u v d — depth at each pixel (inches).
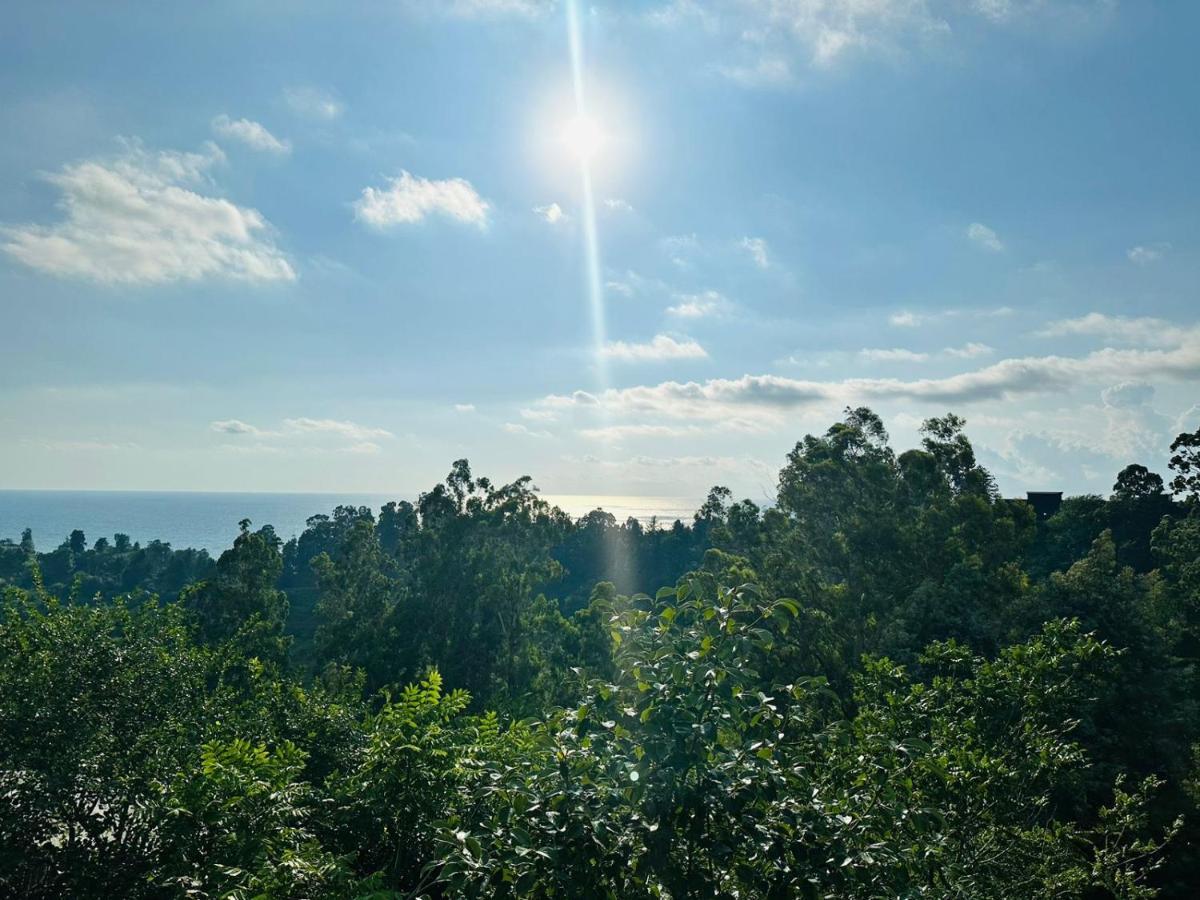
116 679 398.3
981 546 1230.9
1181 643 1475.1
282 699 549.3
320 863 249.1
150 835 331.6
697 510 3538.4
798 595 1165.1
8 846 313.4
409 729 340.2
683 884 180.2
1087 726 874.8
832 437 1333.7
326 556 2079.2
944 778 288.2
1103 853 358.3
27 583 3218.5
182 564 4057.6
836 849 184.7
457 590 1562.5
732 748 201.2
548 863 174.1
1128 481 2908.5
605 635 1299.2
